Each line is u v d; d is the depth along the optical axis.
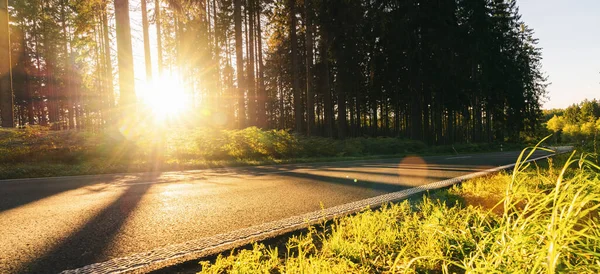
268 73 42.09
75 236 2.88
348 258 2.38
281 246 2.77
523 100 38.78
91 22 17.17
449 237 2.54
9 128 10.62
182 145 12.41
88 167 8.89
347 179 6.89
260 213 3.81
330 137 22.30
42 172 7.93
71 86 36.50
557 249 1.30
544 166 8.57
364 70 26.75
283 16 24.59
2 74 11.33
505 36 39.03
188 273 2.21
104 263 2.28
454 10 24.94
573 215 1.38
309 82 21.78
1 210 3.89
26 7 28.48
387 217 3.31
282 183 6.29
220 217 3.61
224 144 13.38
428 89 27.00
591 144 9.54
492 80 33.81
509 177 5.95
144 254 2.46
